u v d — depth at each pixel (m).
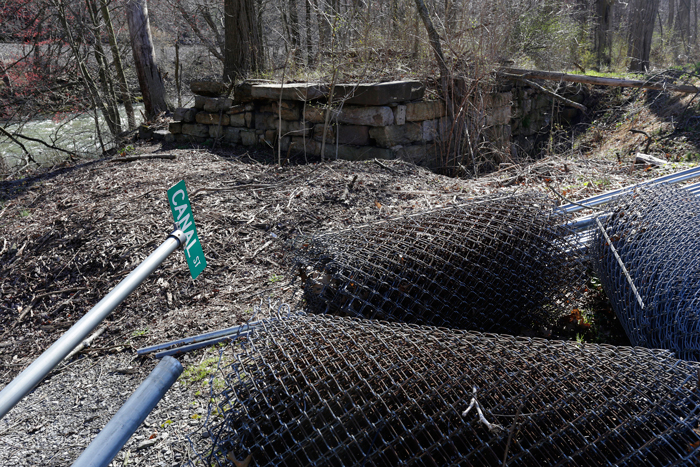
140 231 5.81
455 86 8.80
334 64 8.60
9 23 12.46
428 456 1.89
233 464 1.96
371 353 2.24
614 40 17.16
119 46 16.56
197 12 18.09
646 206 3.77
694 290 3.00
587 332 3.83
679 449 1.87
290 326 2.48
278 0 16.69
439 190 6.60
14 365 4.34
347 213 5.93
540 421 2.01
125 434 1.22
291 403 2.01
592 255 4.04
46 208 7.17
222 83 10.23
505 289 3.43
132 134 13.05
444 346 2.24
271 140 9.48
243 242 5.51
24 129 16.75
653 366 2.13
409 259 3.24
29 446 3.11
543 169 7.31
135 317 4.56
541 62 12.03
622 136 10.20
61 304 5.02
